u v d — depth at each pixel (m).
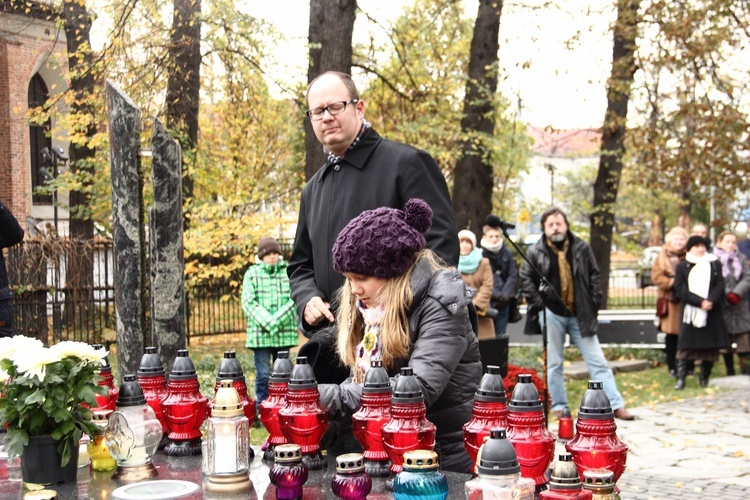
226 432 2.93
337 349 3.50
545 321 8.28
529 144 20.00
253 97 16.94
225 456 2.93
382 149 4.00
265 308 9.13
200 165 15.46
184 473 3.19
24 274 12.33
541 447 2.79
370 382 3.04
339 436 3.42
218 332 16.30
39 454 3.16
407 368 2.94
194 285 14.99
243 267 15.86
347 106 3.96
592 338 9.55
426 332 3.13
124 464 3.17
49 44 25.36
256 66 15.16
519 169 20.22
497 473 2.49
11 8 18.50
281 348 9.12
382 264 3.17
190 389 3.43
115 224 5.59
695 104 16.72
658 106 18.23
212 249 13.72
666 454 7.94
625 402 10.95
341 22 13.63
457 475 3.04
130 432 3.16
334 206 4.03
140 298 5.62
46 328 12.46
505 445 2.52
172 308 5.64
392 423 2.90
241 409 2.99
